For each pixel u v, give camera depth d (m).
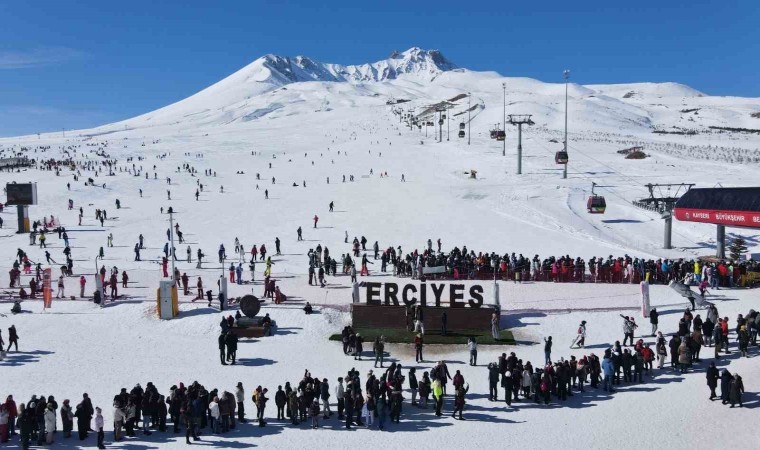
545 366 31.33
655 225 74.81
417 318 38.75
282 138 180.75
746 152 153.00
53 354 35.78
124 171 108.81
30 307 43.19
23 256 54.97
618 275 49.31
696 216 56.22
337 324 40.91
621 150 138.12
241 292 47.59
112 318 41.41
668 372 32.94
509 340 38.03
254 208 82.75
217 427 27.20
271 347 37.34
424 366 34.53
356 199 87.44
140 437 26.88
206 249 62.69
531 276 50.56
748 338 33.78
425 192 90.75
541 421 27.94
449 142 156.50
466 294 46.75
